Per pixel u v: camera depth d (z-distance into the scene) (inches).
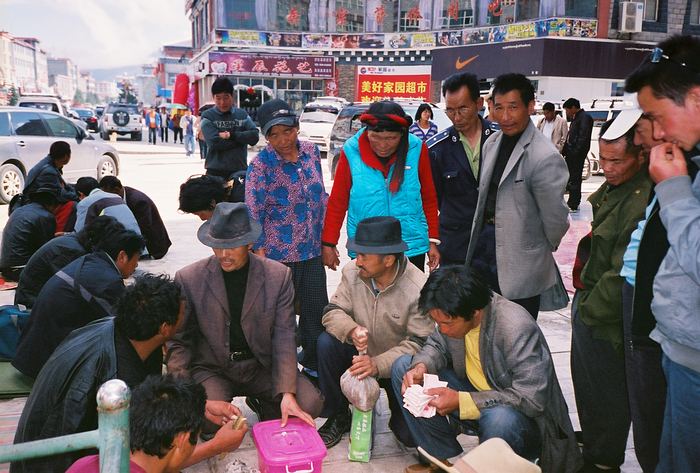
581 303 106.0
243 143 237.1
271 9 1182.9
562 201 123.8
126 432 57.1
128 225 206.8
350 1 1181.7
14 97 2411.4
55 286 130.9
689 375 73.5
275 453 101.7
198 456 99.7
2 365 152.3
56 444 56.3
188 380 75.2
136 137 1262.3
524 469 67.6
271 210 148.3
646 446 92.7
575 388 114.7
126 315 92.8
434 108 493.0
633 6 894.4
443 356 113.7
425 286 99.7
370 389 115.3
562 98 933.2
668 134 71.4
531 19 944.3
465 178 144.2
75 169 499.5
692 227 67.2
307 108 896.9
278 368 118.0
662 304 73.7
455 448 112.7
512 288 127.5
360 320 124.8
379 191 139.8
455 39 1089.4
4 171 424.5
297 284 153.8
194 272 119.1
